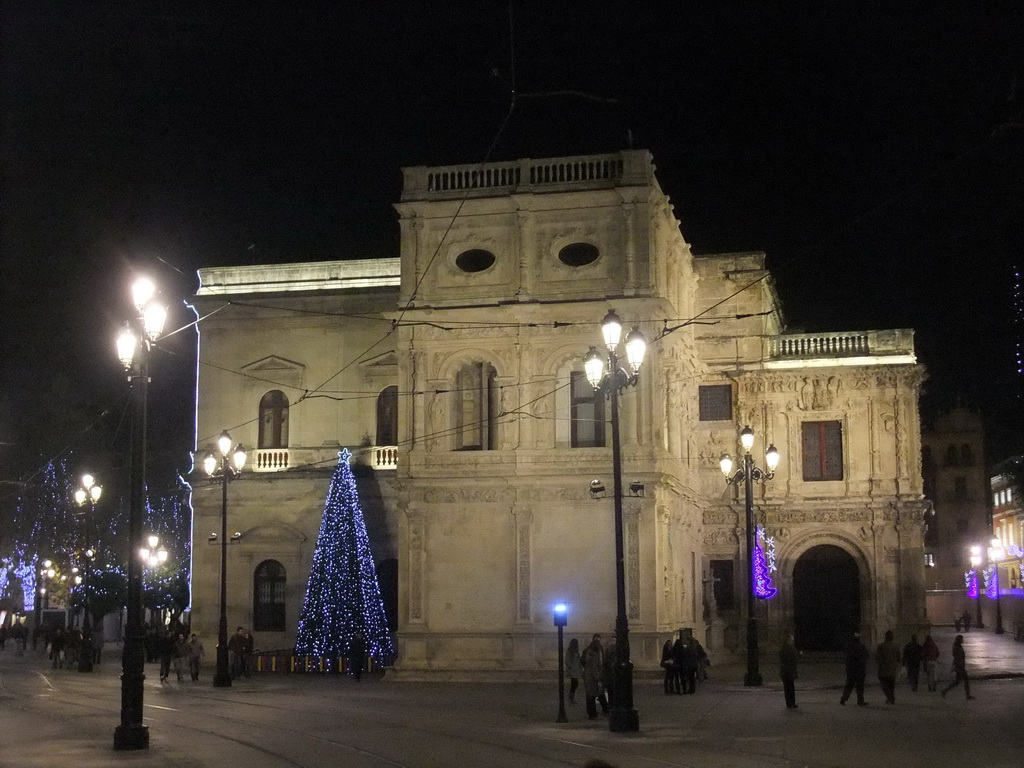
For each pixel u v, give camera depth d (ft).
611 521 140.46
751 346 183.11
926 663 123.03
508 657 140.46
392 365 168.25
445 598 143.23
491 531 143.43
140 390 81.10
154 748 76.43
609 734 84.79
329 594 155.84
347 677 150.30
